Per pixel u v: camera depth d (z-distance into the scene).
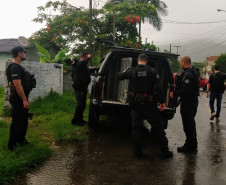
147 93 4.09
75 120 6.02
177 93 4.43
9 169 3.21
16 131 4.01
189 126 4.47
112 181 3.25
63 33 18.98
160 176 3.43
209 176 3.46
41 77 7.94
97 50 19.06
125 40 19.77
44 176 3.34
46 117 6.41
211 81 7.41
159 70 5.49
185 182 3.26
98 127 6.01
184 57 4.52
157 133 4.16
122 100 5.24
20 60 4.05
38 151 3.96
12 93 3.98
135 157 4.17
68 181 3.22
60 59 12.58
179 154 4.40
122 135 5.56
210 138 5.54
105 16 18.75
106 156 4.19
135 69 4.16
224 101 13.40
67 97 8.70
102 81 5.18
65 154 4.21
